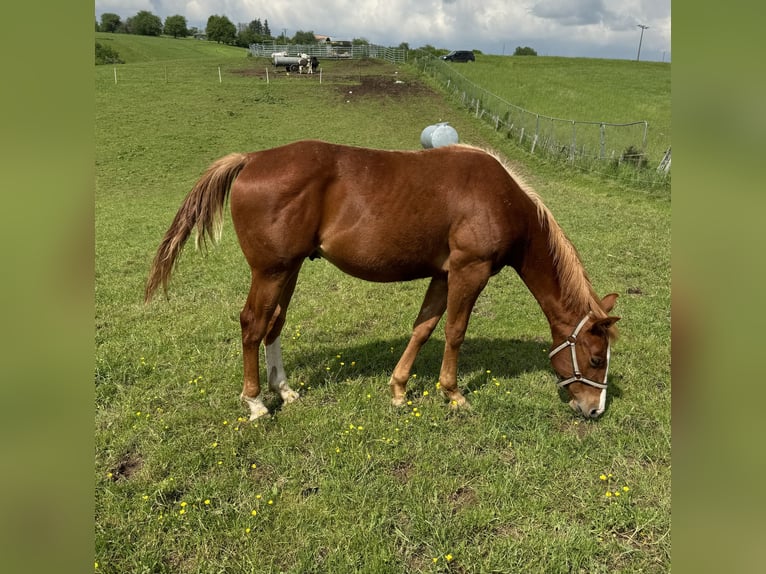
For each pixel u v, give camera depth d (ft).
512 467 11.52
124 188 55.11
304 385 14.96
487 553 9.43
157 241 33.04
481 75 121.90
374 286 24.27
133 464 11.71
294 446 12.17
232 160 12.67
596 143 61.16
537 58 174.09
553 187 49.34
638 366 16.03
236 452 11.87
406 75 121.29
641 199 42.06
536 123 68.69
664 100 98.43
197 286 24.02
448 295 13.19
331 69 132.46
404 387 14.05
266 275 12.47
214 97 96.12
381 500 10.46
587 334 12.57
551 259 13.16
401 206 12.14
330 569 9.00
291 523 9.96
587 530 9.80
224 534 9.72
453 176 12.36
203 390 14.34
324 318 20.16
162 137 73.41
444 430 12.87
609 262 26.89
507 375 15.69
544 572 8.94
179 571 9.11
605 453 11.89
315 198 12.02
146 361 16.03
